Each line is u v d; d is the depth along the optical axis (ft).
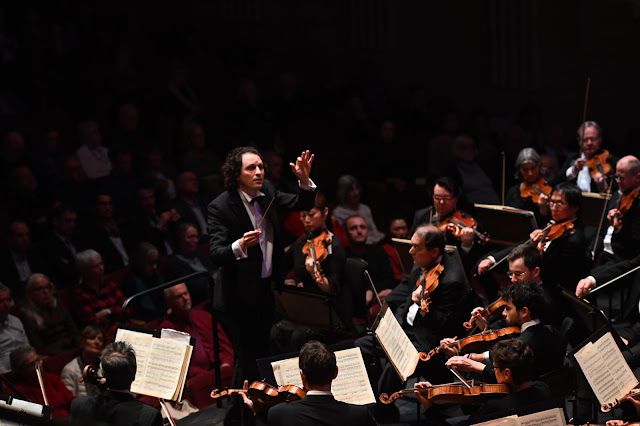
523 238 66.13
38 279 74.79
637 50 145.28
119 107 101.81
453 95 138.62
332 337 59.16
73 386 67.26
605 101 143.84
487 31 137.80
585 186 75.10
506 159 105.19
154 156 95.71
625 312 58.70
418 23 137.80
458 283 56.03
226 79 118.21
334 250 61.77
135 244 87.10
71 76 105.40
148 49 116.47
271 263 52.80
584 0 140.15
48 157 91.61
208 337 75.25
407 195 104.63
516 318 48.26
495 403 41.88
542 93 139.54
